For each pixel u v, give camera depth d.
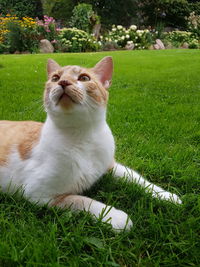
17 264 0.25
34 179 0.35
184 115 0.77
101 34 3.36
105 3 4.14
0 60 1.64
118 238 0.29
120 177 0.42
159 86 1.15
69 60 1.61
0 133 0.42
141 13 4.38
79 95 0.34
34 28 2.49
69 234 0.29
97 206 0.33
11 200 0.37
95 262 0.26
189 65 1.65
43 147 0.36
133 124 0.69
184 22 4.16
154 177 0.45
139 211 0.33
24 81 1.15
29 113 0.75
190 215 0.33
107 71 0.43
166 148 0.55
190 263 0.26
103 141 0.38
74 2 4.05
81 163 0.36
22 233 0.29
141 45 2.94
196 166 0.48
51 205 0.35
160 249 0.28
